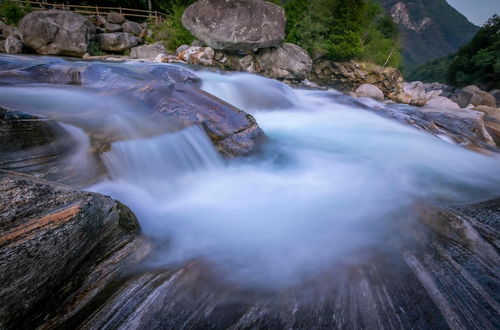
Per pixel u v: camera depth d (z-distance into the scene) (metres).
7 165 3.03
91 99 5.12
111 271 2.30
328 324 1.97
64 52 13.77
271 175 5.13
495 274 2.47
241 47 14.62
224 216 3.73
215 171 4.87
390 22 30.80
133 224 2.82
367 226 3.48
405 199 4.33
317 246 3.06
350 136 8.09
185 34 17.00
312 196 4.42
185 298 2.18
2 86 4.97
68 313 1.89
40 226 1.81
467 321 1.98
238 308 2.12
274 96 10.49
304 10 20.17
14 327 1.64
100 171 3.66
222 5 13.57
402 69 33.38
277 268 2.67
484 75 46.75
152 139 4.33
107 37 15.75
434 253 2.81
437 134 9.22
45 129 3.50
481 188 4.96
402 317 2.02
